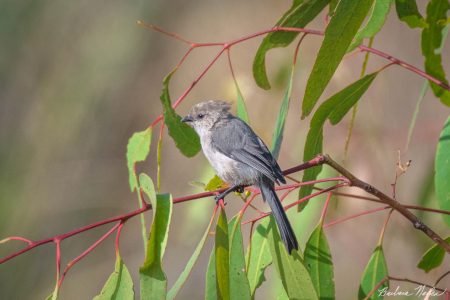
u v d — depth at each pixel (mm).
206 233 6340
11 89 16969
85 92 17078
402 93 14180
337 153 10633
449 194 7191
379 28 6480
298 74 11352
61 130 16688
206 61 16859
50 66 17219
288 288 6660
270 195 7199
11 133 16609
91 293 15422
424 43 7543
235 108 10883
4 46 17109
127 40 17625
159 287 6020
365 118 10875
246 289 6523
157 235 6109
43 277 15367
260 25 16719
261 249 7258
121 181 16484
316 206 8922
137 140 7715
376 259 7125
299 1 7336
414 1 7020
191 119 9055
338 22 6062
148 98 17359
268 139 10883
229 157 8453
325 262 7070
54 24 17453
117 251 6203
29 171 16219
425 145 11836
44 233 15695
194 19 17547
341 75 10750
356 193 10336
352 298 12078
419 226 6395
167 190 16531
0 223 15469
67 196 16156
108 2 17891
